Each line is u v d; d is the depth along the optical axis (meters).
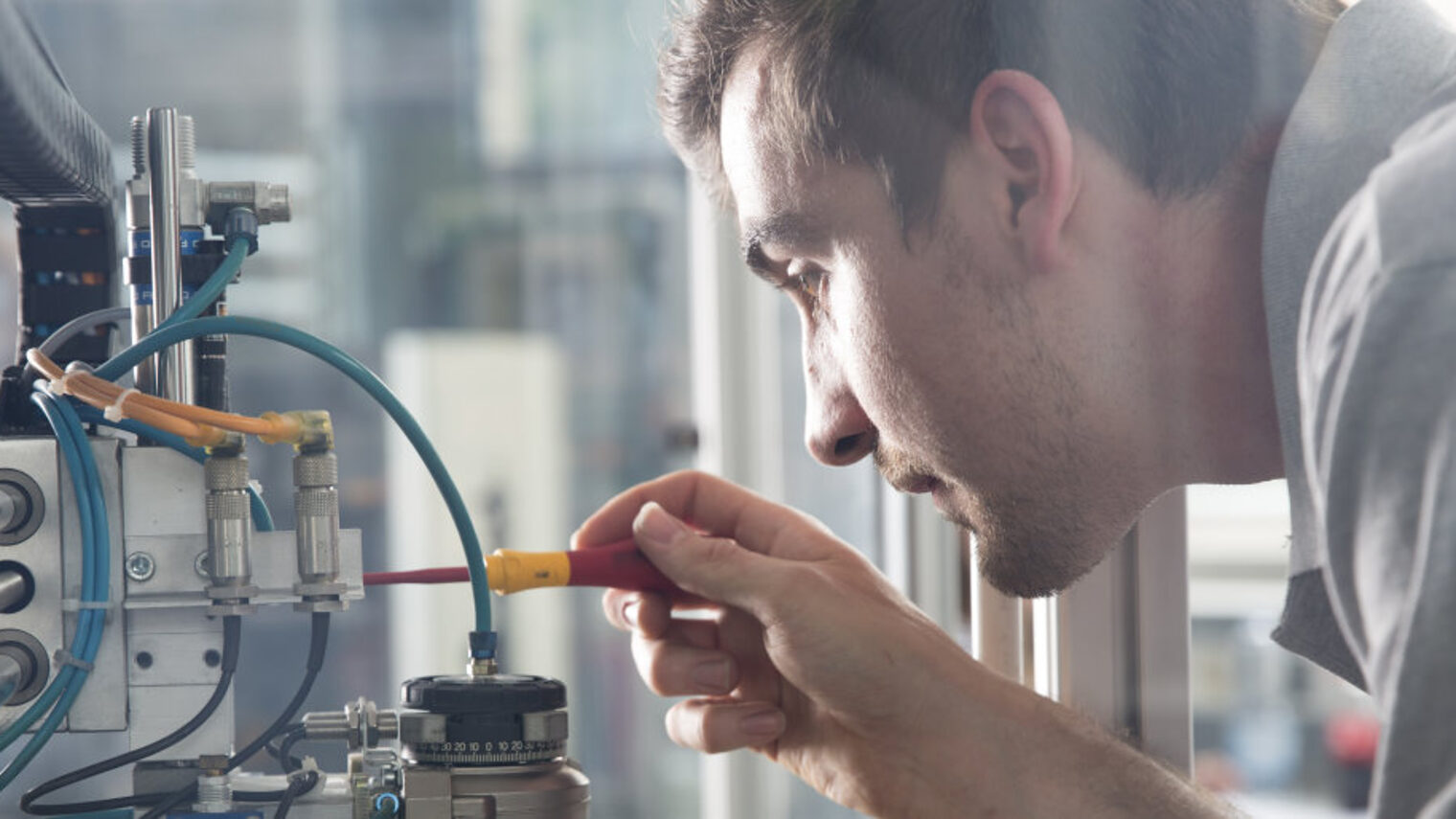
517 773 0.59
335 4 3.02
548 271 3.03
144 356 0.62
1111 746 0.67
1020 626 0.83
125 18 1.22
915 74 0.62
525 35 3.09
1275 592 0.74
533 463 2.81
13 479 0.61
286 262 2.81
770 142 0.68
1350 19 0.54
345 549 0.64
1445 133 0.46
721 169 0.77
